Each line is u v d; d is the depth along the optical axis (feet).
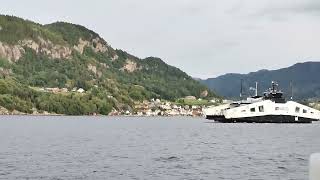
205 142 304.30
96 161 174.81
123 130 508.12
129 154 208.44
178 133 438.81
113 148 244.42
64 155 199.21
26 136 353.31
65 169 148.15
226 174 139.74
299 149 248.11
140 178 129.59
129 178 129.39
